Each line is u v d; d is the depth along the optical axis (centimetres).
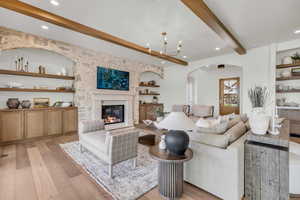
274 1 222
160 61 607
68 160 260
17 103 356
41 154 285
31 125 362
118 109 560
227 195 159
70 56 421
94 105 472
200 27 305
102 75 491
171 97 692
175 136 158
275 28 313
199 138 185
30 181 195
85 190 178
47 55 422
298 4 229
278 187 151
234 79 703
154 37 357
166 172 165
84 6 236
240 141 180
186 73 633
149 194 174
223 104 737
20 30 329
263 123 167
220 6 234
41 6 236
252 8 240
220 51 470
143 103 671
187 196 171
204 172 179
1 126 324
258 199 162
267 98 419
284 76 411
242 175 166
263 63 430
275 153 151
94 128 304
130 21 282
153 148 183
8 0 217
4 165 239
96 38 362
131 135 230
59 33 344
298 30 323
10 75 366
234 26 302
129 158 229
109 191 177
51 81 429
